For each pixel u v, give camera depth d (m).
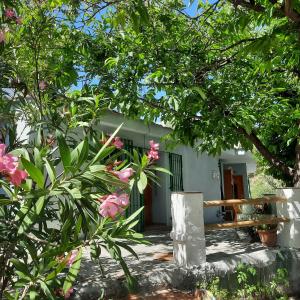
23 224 2.07
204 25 6.16
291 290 6.00
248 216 7.51
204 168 13.05
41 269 2.21
